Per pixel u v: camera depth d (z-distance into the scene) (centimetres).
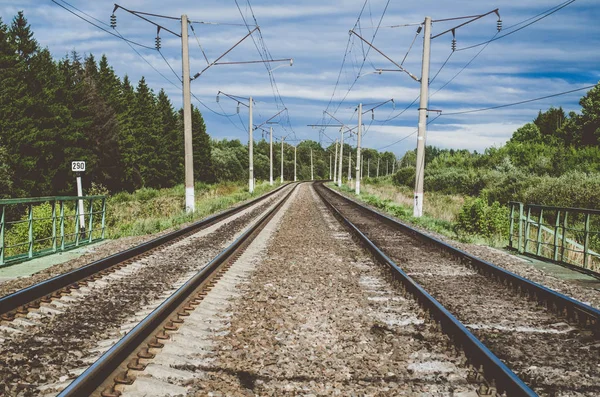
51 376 421
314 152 17525
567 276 944
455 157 6825
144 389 384
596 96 5659
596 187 2203
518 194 2955
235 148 10631
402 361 466
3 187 2845
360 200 3838
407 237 1491
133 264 976
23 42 4769
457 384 412
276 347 502
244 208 2748
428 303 636
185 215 2141
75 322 586
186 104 2325
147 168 6669
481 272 934
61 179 4453
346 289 768
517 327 589
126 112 6347
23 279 823
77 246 1259
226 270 900
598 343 531
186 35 2309
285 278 848
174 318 573
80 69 6781
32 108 4209
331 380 422
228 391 395
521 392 360
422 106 2238
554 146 5669
